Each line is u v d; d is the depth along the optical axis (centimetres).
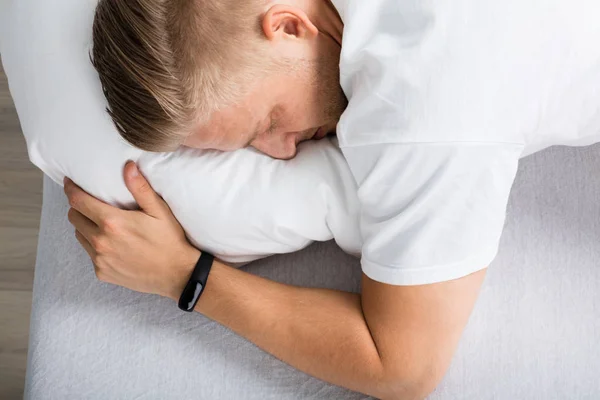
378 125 84
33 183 161
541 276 106
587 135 95
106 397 102
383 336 91
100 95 93
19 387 148
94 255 102
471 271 87
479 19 82
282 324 96
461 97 82
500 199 85
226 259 105
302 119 91
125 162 96
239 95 83
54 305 107
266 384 102
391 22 85
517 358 101
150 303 107
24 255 156
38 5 95
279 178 96
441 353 91
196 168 96
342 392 101
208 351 104
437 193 84
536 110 85
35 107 95
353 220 96
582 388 100
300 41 84
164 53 78
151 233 99
